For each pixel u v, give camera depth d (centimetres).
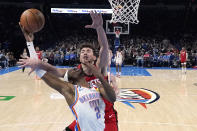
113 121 204
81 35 2247
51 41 2155
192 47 1900
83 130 173
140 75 1108
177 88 739
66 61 1692
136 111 466
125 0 791
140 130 357
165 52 1722
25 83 840
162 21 2277
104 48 189
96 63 195
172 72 1270
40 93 655
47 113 452
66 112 459
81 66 185
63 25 2319
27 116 433
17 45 1980
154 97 600
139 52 1688
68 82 176
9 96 615
